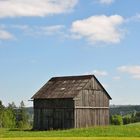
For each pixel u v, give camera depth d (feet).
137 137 167.73
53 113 259.80
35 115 268.62
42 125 264.31
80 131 201.16
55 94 261.24
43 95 265.95
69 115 252.42
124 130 196.54
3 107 551.18
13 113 579.89
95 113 263.49
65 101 254.88
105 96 271.90
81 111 254.47
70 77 272.92
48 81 280.51
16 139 152.76
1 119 531.50
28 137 167.43
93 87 264.72
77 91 254.27
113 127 209.36
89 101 260.42
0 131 239.09
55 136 179.11
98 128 206.80
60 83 271.90
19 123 581.12
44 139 152.46
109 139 152.76
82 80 264.72
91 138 157.69
